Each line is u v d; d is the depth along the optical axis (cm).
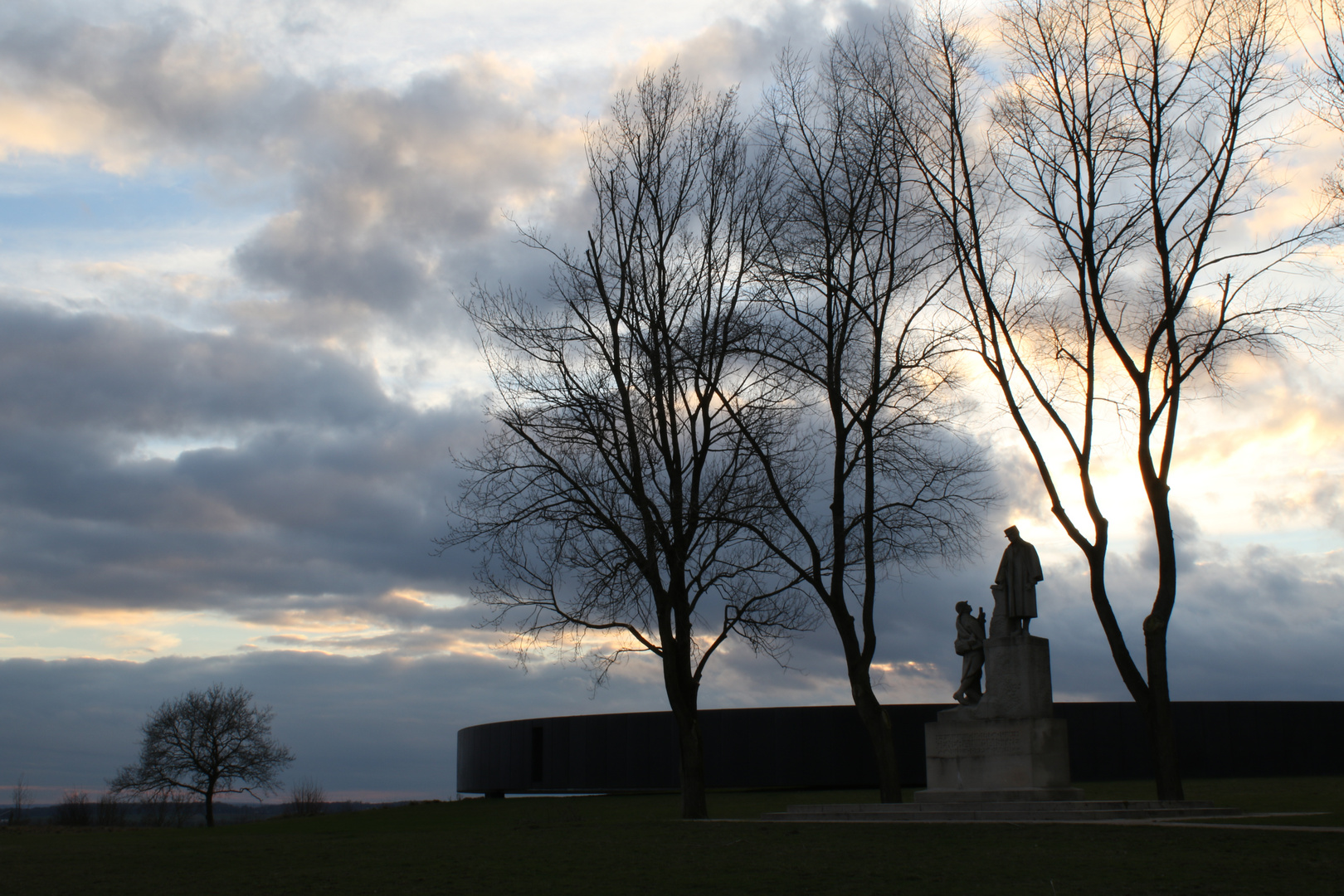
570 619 2969
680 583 2928
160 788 7212
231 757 7306
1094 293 2794
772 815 2645
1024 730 2462
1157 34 2788
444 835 2402
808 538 2962
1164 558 2666
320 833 2805
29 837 2981
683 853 1859
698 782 2839
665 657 2905
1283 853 1608
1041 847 1741
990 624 2589
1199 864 1545
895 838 1933
